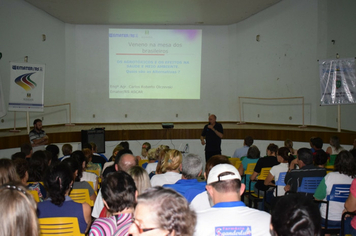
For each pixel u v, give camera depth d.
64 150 4.70
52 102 9.87
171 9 9.16
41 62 9.37
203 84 11.09
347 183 2.88
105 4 8.67
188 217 1.05
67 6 8.87
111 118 10.86
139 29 10.76
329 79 7.03
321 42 8.34
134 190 1.77
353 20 7.14
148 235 1.02
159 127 9.73
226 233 1.55
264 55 9.96
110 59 10.74
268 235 1.55
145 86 10.88
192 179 2.55
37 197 2.90
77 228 2.13
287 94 9.32
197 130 9.02
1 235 1.07
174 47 10.85
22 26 8.62
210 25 10.99
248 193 4.38
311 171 3.27
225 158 2.54
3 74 8.11
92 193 3.03
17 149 7.14
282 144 8.27
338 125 7.24
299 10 8.83
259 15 10.02
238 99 10.90
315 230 1.09
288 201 1.15
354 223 2.35
